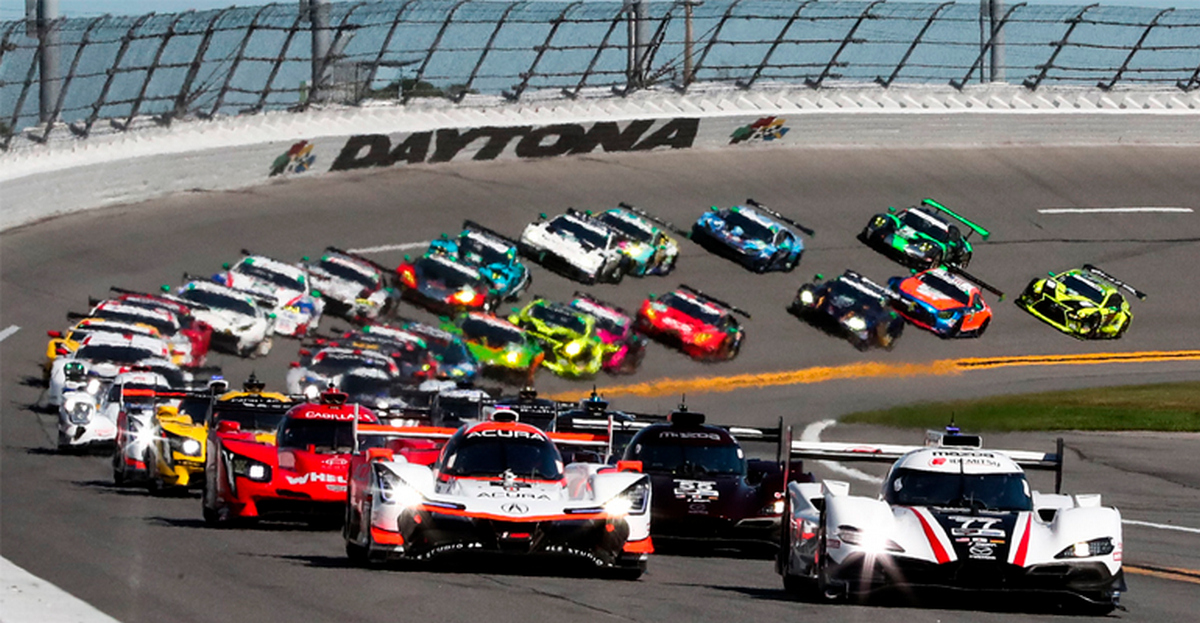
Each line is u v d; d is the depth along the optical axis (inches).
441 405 3597.4
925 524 1731.1
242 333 5398.6
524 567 1964.8
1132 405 5925.2
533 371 5546.3
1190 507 3496.6
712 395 5915.4
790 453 2017.7
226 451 2421.3
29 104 6815.9
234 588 1654.8
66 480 3171.8
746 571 2215.8
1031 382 6697.8
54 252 6318.9
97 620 1334.9
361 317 5959.6
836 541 1721.2
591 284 6850.4
